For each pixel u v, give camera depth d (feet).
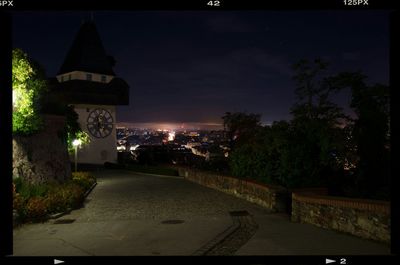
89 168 181.68
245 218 43.65
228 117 90.17
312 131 49.98
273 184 55.57
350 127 46.11
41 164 61.46
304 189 42.45
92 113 211.82
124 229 38.50
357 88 45.57
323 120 49.34
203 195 69.82
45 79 60.23
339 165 47.73
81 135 142.61
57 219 46.44
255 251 28.09
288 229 35.40
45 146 64.44
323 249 27.48
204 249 29.71
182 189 82.79
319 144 48.37
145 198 67.72
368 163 43.19
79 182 78.54
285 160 51.93
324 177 51.11
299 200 39.55
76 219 46.80
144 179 118.32
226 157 92.43
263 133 57.36
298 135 52.47
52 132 68.90
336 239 30.09
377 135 42.52
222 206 54.95
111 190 84.64
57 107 74.18
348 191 42.60
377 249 26.78
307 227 35.83
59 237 35.22
